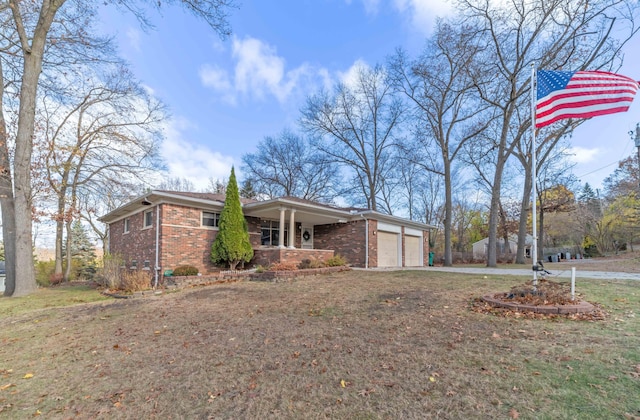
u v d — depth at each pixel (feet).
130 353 16.19
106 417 10.41
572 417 8.96
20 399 11.91
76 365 15.02
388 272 44.73
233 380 12.51
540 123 21.81
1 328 23.21
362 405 10.23
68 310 27.89
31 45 43.29
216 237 46.47
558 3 51.39
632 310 19.21
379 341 15.89
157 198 42.80
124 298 33.12
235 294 30.07
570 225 112.27
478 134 72.49
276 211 51.13
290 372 12.94
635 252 102.37
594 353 13.08
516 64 56.95
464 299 23.75
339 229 61.82
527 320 18.03
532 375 11.53
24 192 41.88
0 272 77.92
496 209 61.72
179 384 12.42
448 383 11.29
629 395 9.86
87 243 95.20
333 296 27.40
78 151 52.65
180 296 30.81
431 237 123.54
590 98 20.51
